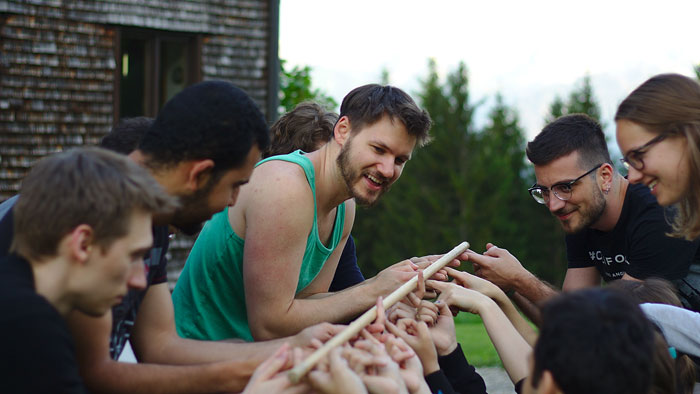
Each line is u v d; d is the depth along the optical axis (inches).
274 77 370.0
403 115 87.2
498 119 1101.7
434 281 90.2
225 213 93.1
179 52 359.9
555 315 57.7
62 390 55.7
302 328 90.0
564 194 108.3
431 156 1080.8
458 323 419.2
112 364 70.8
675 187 83.1
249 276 87.9
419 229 1034.7
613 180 109.6
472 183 1048.8
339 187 91.7
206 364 74.2
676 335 81.7
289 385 64.6
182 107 70.6
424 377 77.4
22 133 309.1
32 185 57.8
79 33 321.4
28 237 57.2
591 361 54.8
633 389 55.4
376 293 94.5
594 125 110.7
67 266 57.6
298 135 119.6
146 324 81.0
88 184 56.9
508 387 215.5
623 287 90.3
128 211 57.9
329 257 105.4
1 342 54.1
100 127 327.9
